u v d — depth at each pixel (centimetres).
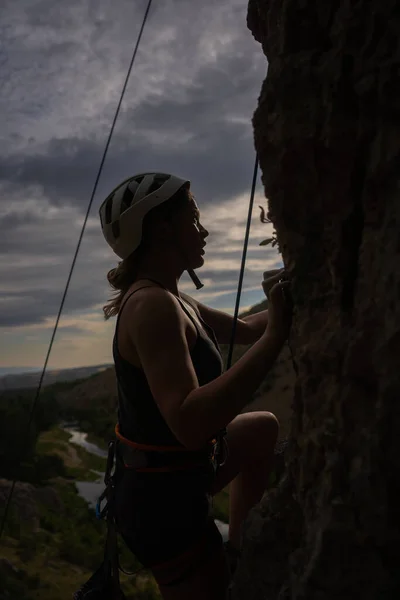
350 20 129
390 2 122
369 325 124
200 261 194
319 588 123
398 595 116
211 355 182
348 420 126
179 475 176
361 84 127
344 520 122
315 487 136
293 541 149
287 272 154
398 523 116
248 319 241
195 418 153
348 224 134
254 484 214
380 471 118
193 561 177
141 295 170
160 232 184
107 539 188
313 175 139
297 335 148
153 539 176
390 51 123
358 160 132
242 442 211
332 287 138
